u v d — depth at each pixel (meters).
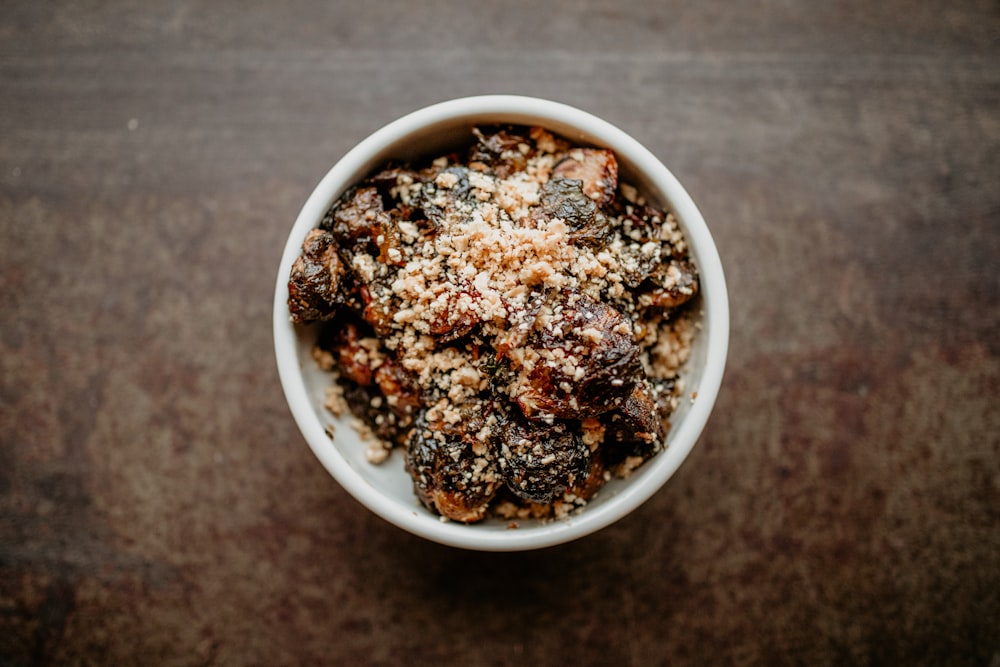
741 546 0.34
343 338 0.27
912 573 0.33
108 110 0.34
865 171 0.34
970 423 0.34
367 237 0.26
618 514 0.26
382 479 0.27
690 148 0.34
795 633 0.33
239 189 0.34
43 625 0.33
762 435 0.34
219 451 0.33
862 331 0.34
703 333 0.26
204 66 0.34
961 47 0.35
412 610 0.33
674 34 0.34
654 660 0.33
